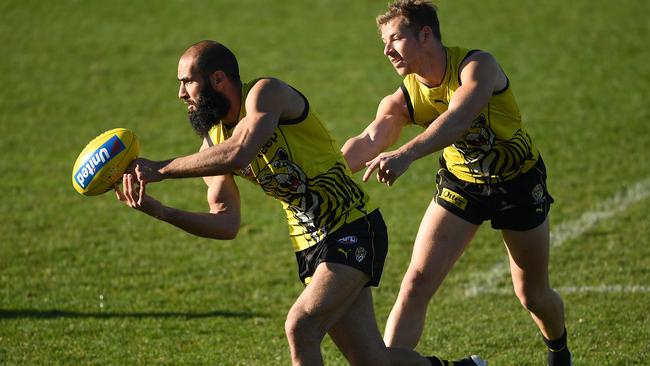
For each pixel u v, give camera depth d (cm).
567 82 5262
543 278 1947
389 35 1808
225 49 1588
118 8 7112
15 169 4112
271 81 1565
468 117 1695
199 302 2592
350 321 1639
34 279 2792
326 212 1608
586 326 2320
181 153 4331
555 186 3688
